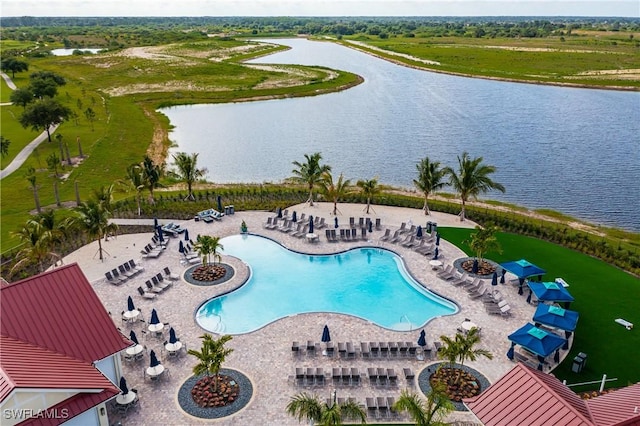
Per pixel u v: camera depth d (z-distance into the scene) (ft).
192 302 129.59
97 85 475.72
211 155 278.05
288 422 90.58
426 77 558.97
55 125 328.70
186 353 109.60
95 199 170.19
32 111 280.10
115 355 93.30
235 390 98.22
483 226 177.58
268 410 93.40
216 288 136.46
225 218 185.16
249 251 161.48
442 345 110.63
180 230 171.63
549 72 545.03
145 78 502.79
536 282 130.41
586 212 201.05
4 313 83.76
